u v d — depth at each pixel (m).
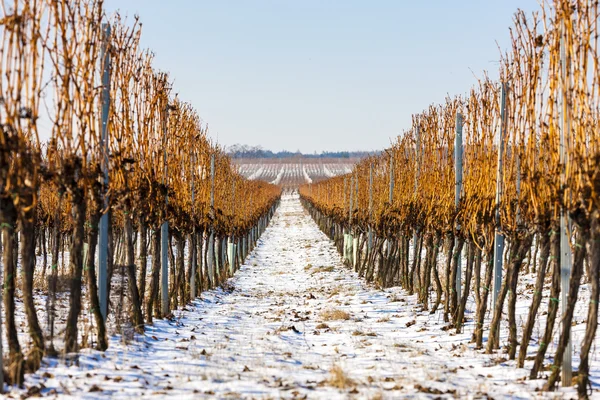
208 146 21.39
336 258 33.50
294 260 33.78
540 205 8.19
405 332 12.73
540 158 8.15
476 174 11.45
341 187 38.78
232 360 9.52
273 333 12.58
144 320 12.23
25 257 7.48
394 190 20.38
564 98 7.42
